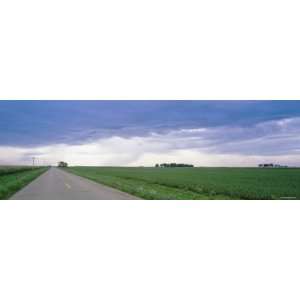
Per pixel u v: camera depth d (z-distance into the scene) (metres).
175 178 31.31
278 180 28.09
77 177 31.86
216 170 50.12
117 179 28.41
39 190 18.36
